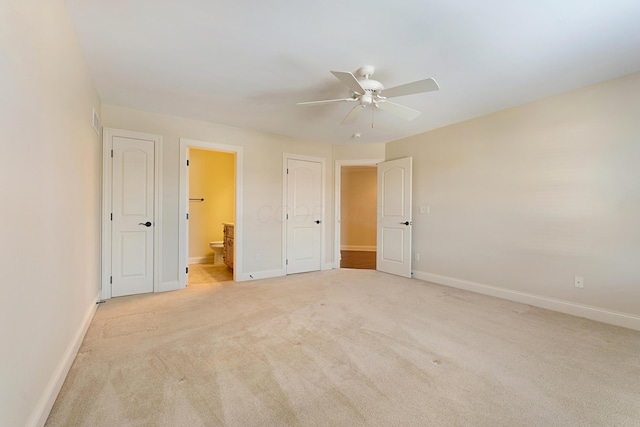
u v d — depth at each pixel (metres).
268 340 2.28
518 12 1.81
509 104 3.33
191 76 2.69
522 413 1.46
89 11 1.82
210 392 1.62
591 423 1.40
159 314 2.84
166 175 3.72
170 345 2.18
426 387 1.68
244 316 2.80
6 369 1.05
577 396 1.61
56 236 1.63
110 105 3.37
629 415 1.46
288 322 2.65
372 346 2.18
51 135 1.54
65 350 1.80
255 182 4.46
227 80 2.76
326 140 5.06
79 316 2.20
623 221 2.64
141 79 2.75
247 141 4.38
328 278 4.54
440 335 2.38
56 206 1.63
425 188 4.48
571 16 1.84
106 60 2.41
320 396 1.59
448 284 4.11
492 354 2.07
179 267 3.82
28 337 1.24
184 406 1.50
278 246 4.72
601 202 2.76
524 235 3.31
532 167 3.25
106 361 1.94
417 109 3.50
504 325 2.61
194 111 3.59
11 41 1.09
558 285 3.03
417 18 1.87
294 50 2.26
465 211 3.92
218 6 1.77
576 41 2.11
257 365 1.90
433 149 4.36
